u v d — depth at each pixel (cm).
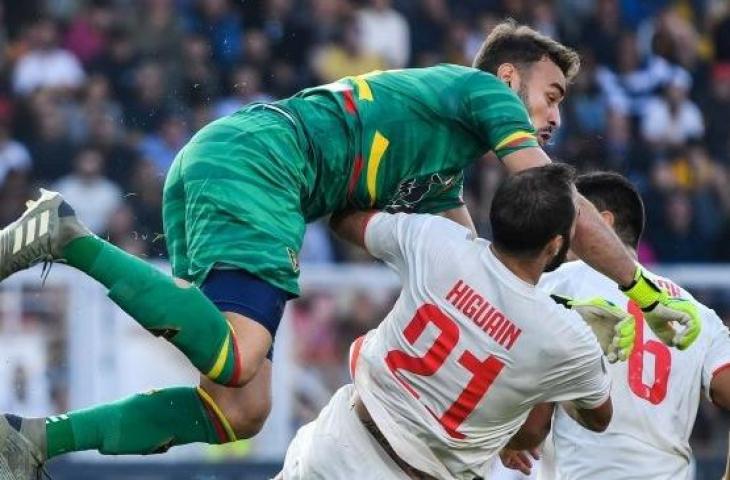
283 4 5247
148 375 3784
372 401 2066
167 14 5116
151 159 4831
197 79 5044
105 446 2030
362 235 2095
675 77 5509
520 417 2070
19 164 4825
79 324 3784
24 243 1909
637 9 5700
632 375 2236
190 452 3781
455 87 2089
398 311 2042
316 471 2112
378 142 2077
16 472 1973
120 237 4619
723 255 5016
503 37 2212
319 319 3866
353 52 5266
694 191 5134
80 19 5125
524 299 1984
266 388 2098
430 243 2025
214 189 2044
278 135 2061
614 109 5306
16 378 3772
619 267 2016
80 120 4903
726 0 5853
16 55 5066
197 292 1958
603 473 2255
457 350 2003
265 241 2027
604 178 2331
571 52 2217
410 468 2075
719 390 2244
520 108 2070
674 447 2250
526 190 1966
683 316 2019
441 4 5484
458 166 2119
